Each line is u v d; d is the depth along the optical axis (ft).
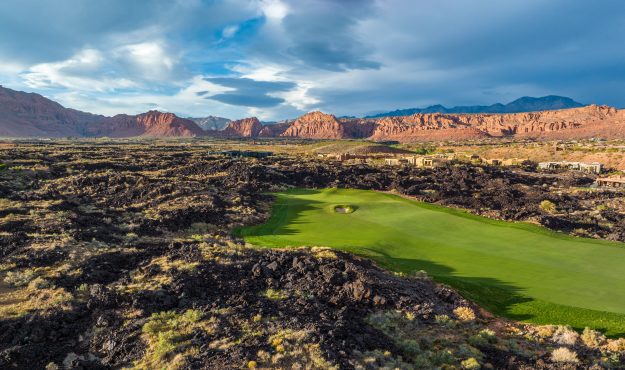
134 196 175.52
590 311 80.53
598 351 66.23
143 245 111.04
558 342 69.82
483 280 97.50
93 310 70.28
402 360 59.88
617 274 102.32
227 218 159.63
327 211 180.75
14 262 87.81
